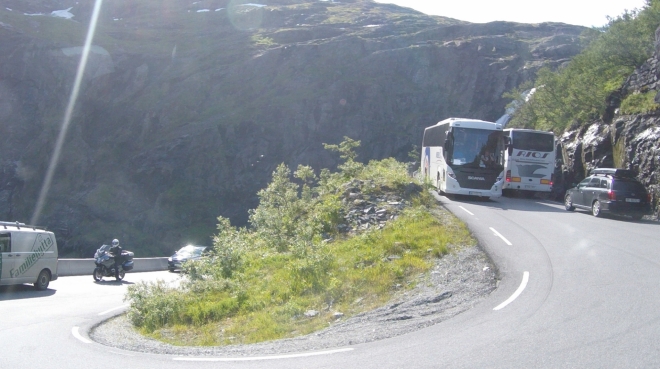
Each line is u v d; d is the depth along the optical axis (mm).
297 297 11867
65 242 57375
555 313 8391
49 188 65062
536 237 15000
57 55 76125
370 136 66875
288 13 109500
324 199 19312
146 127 70438
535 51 76375
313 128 66938
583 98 31156
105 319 11906
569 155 30672
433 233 14688
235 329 10477
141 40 91938
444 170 24094
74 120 72375
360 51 77562
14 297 15422
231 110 69688
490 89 71125
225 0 119562
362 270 12477
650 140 22812
